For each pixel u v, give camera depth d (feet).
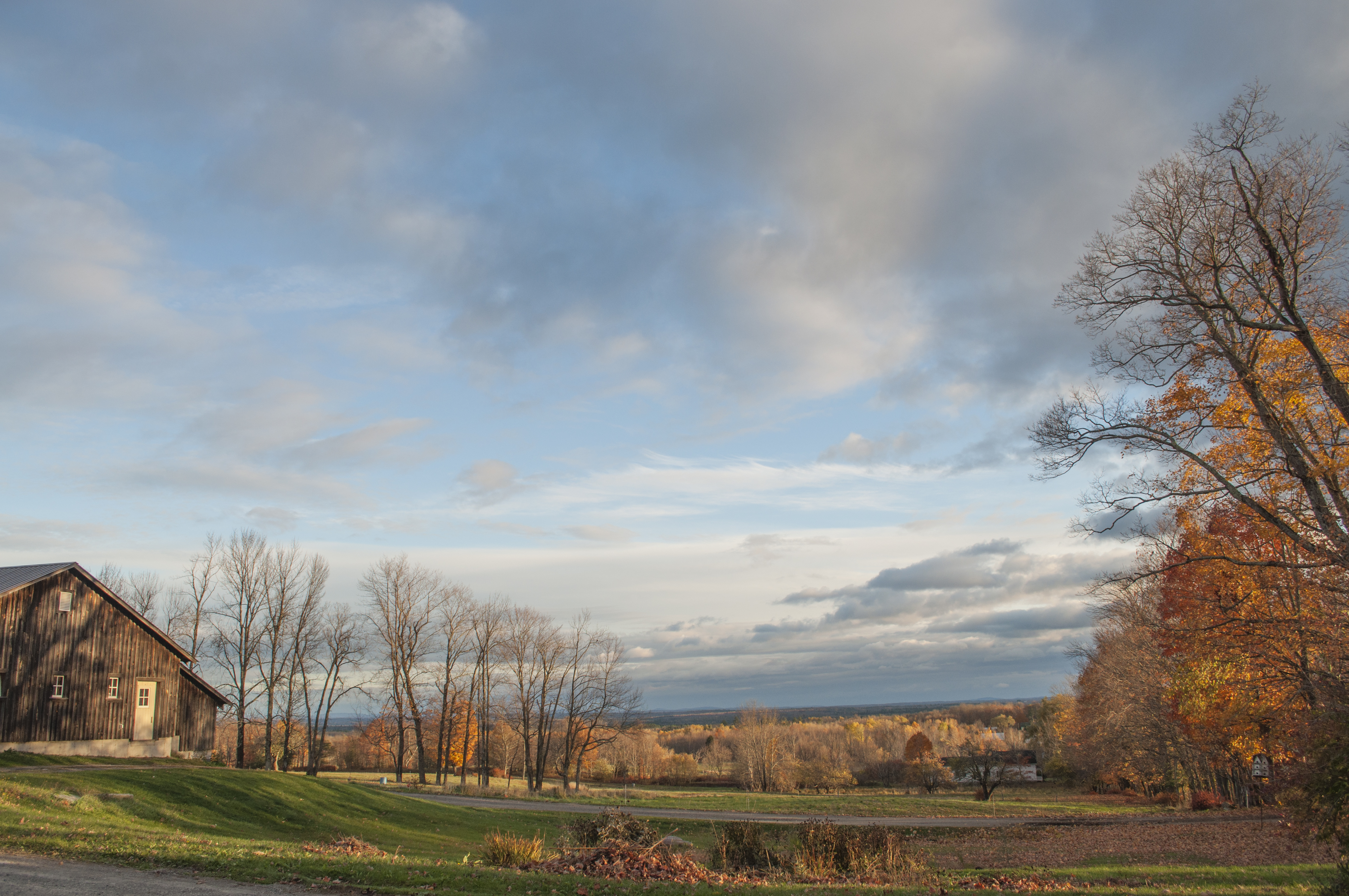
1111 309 68.18
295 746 234.99
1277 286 64.39
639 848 65.46
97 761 99.40
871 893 47.62
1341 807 39.45
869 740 397.39
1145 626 130.82
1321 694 68.44
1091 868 81.76
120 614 111.55
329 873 43.78
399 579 189.88
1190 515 73.46
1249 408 66.74
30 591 99.30
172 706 118.21
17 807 59.57
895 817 147.43
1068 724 247.09
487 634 207.82
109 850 46.19
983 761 219.41
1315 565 65.16
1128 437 68.44
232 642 164.76
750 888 47.09
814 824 73.56
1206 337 65.98
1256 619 75.15
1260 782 134.10
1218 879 66.74
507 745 267.39
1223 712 110.83
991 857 98.73
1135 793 233.55
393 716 194.59
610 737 220.02
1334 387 60.29
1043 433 71.05
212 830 73.72
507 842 58.70
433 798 150.92
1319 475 61.67
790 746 322.14
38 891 36.50
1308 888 54.90
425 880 43.29
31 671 98.27
